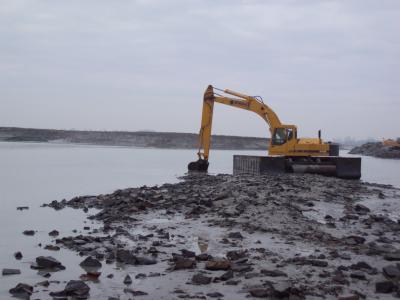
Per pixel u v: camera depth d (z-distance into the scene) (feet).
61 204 73.41
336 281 32.12
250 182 89.66
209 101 128.77
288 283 30.63
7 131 588.09
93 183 113.29
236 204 63.26
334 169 120.06
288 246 43.60
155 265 37.42
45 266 36.63
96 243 45.14
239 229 51.57
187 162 216.13
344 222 56.85
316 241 45.80
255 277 33.22
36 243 45.75
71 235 49.80
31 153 284.00
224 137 529.45
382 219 57.82
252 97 124.26
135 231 51.39
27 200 80.07
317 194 77.87
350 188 91.91
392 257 38.42
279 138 121.49
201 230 51.37
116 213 62.64
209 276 33.94
